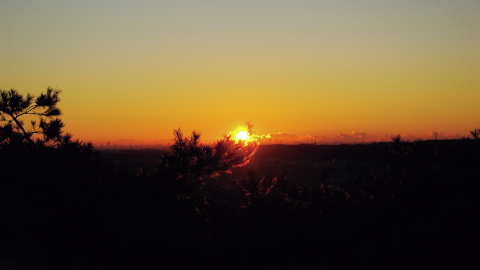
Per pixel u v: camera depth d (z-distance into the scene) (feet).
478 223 28.17
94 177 28.50
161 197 28.68
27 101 31.14
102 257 26.12
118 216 27.30
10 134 29.32
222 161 30.32
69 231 24.94
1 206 23.93
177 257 28.12
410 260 26.23
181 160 29.66
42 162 28.89
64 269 24.50
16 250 22.65
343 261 27.81
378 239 29.30
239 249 29.30
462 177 31.14
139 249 27.14
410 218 30.42
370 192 35.14
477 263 24.29
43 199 25.73
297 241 29.76
